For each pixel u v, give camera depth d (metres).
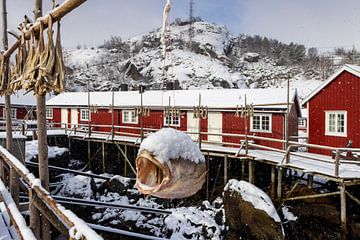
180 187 0.90
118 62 75.81
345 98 13.51
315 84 68.94
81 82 67.88
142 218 13.33
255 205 10.26
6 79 5.18
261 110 16.06
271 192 12.18
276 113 15.76
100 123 23.98
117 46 90.38
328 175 9.74
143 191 0.88
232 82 69.56
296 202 11.55
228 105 17.48
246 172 15.37
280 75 78.44
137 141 17.98
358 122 12.99
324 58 82.62
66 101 27.19
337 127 13.89
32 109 30.33
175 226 12.38
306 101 15.34
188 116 18.92
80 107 25.22
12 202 4.86
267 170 15.00
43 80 2.98
